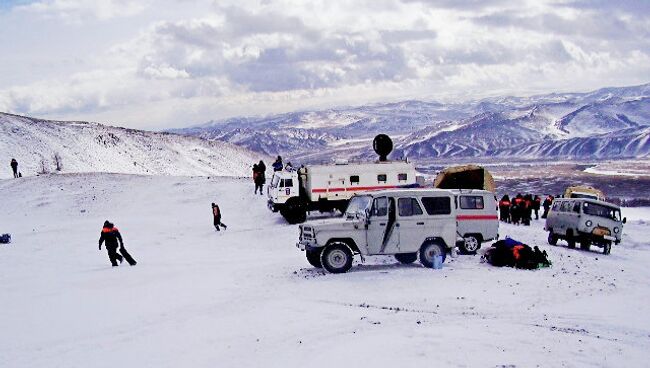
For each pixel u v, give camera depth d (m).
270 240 26.19
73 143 107.88
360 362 9.29
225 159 137.62
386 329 11.09
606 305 13.17
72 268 20.53
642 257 24.19
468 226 20.05
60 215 37.75
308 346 10.21
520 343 10.11
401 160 31.86
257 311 12.71
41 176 49.28
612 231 23.94
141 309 13.30
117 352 10.29
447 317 11.96
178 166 120.56
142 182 46.19
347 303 13.31
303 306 13.05
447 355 9.48
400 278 15.83
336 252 16.77
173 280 17.03
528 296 13.78
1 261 22.55
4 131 97.62
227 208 36.88
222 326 11.63
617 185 178.12
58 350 10.48
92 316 12.82
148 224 32.91
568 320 11.78
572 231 24.31
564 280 15.71
